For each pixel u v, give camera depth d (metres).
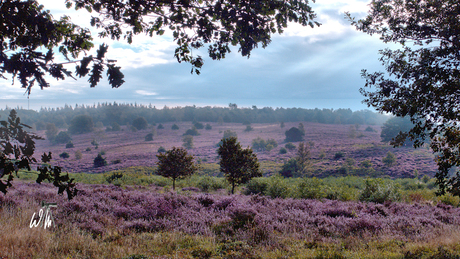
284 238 5.89
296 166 56.94
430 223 7.41
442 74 4.14
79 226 6.03
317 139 129.38
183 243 5.54
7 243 4.39
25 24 2.59
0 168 2.53
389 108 4.73
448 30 4.37
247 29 3.21
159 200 9.08
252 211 7.89
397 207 9.88
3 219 5.71
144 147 117.56
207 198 9.98
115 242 5.25
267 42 3.50
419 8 4.86
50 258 4.21
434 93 4.32
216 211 8.53
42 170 2.78
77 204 7.64
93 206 8.09
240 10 3.24
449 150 4.41
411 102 4.41
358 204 10.41
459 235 5.86
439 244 5.16
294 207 9.61
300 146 59.16
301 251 5.09
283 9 3.28
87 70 2.52
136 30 3.47
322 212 8.76
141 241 5.47
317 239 5.95
